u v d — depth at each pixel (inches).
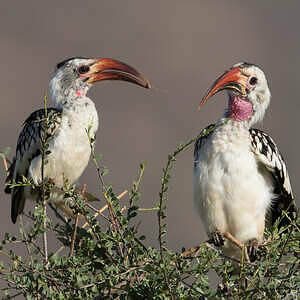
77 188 459.8
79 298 331.0
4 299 337.7
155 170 1229.7
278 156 429.7
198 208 425.4
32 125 459.2
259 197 417.4
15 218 474.0
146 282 334.6
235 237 422.9
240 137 418.0
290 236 348.5
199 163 421.4
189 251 349.7
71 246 363.9
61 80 469.1
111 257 346.6
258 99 437.4
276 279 339.9
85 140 456.4
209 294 329.7
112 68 474.0
